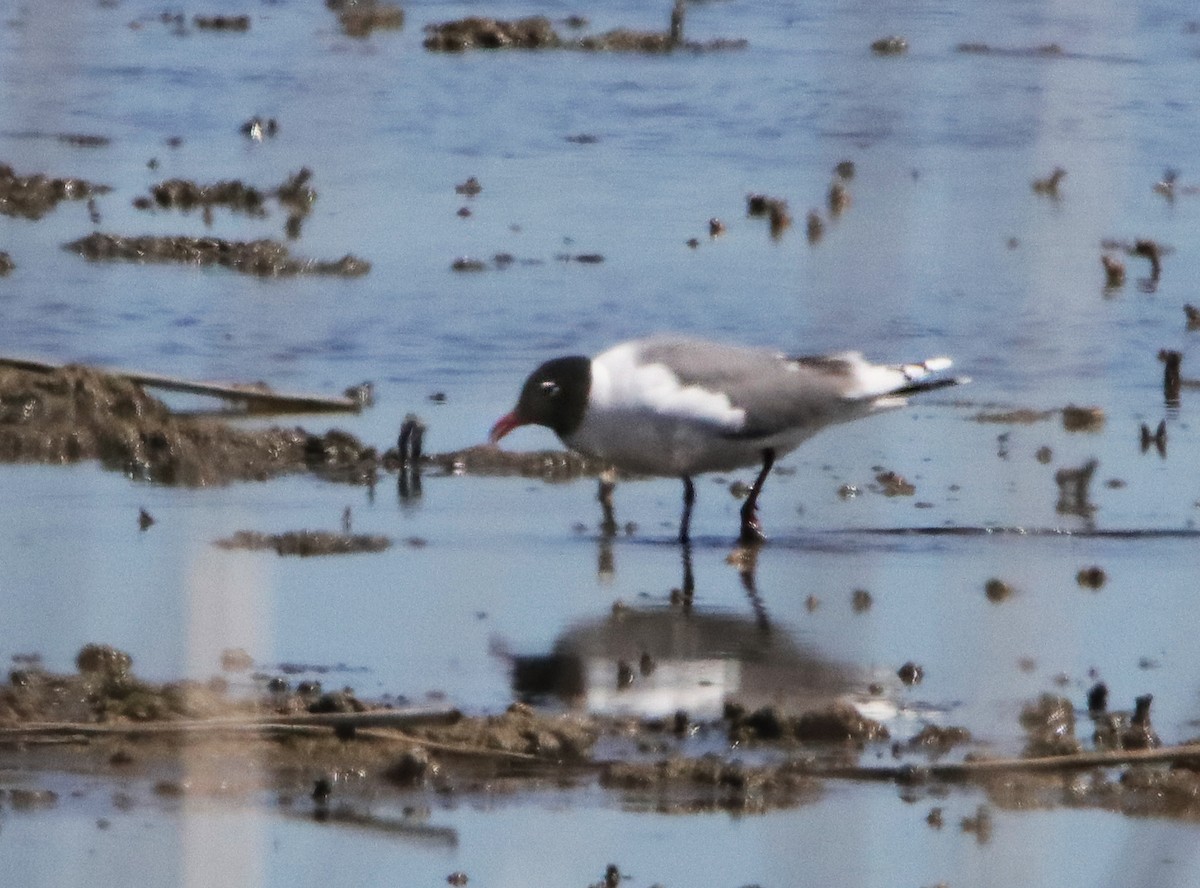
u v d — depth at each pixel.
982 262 21.92
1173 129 27.47
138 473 15.48
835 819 10.53
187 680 11.77
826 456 16.62
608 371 14.69
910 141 26.81
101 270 20.58
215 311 19.53
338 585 13.47
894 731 11.56
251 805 10.48
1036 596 13.52
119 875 9.61
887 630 13.03
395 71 29.70
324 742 11.10
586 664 12.37
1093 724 11.68
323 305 19.88
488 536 14.62
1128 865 10.12
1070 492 15.58
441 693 11.85
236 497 15.15
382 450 16.41
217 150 25.56
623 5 34.72
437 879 9.85
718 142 26.61
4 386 16.16
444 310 19.86
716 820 10.52
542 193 24.08
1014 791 10.89
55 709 11.30
